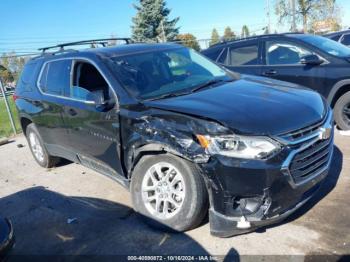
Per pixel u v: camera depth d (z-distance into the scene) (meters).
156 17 42.66
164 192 3.74
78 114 4.68
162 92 4.17
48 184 5.59
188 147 3.37
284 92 4.00
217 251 3.41
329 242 3.34
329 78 6.26
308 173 3.44
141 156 3.87
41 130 5.83
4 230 3.14
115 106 4.11
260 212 3.25
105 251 3.65
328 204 3.97
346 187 4.30
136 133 3.80
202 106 3.61
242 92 3.99
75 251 3.73
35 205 4.90
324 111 3.83
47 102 5.36
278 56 6.92
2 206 5.04
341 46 6.93
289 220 3.76
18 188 5.61
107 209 4.50
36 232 4.20
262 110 3.49
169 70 4.62
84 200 4.85
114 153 4.25
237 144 3.19
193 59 5.04
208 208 3.56
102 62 4.50
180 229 3.64
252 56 7.25
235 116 3.37
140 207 3.91
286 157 3.19
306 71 6.52
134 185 3.95
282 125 3.29
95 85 4.52
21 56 11.14
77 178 5.66
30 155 7.30
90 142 4.62
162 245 3.60
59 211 4.63
